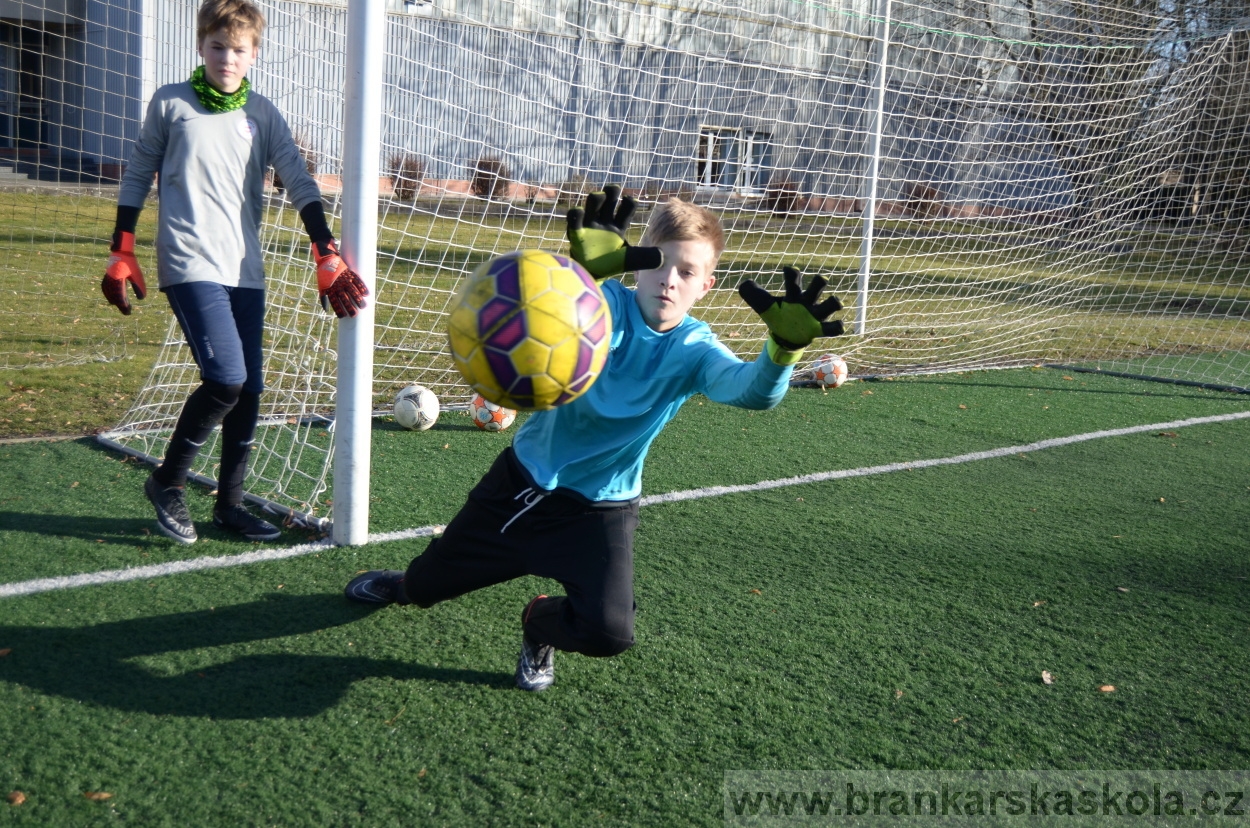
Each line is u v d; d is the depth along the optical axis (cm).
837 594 333
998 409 662
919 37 1132
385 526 373
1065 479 496
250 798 205
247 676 255
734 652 286
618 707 251
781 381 199
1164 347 979
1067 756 240
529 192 813
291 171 325
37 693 239
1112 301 1243
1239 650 303
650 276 224
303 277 451
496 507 242
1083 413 662
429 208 788
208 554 336
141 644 268
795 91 1028
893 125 1095
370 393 348
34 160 1062
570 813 206
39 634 269
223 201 317
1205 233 984
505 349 185
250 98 323
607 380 228
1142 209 969
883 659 287
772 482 463
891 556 373
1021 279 1078
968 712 258
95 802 199
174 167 312
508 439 519
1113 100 939
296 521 368
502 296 186
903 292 1134
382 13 314
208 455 452
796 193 995
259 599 302
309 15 504
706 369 223
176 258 313
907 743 242
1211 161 951
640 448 235
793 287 188
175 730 228
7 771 207
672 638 292
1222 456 556
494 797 211
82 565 318
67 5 1255
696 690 262
